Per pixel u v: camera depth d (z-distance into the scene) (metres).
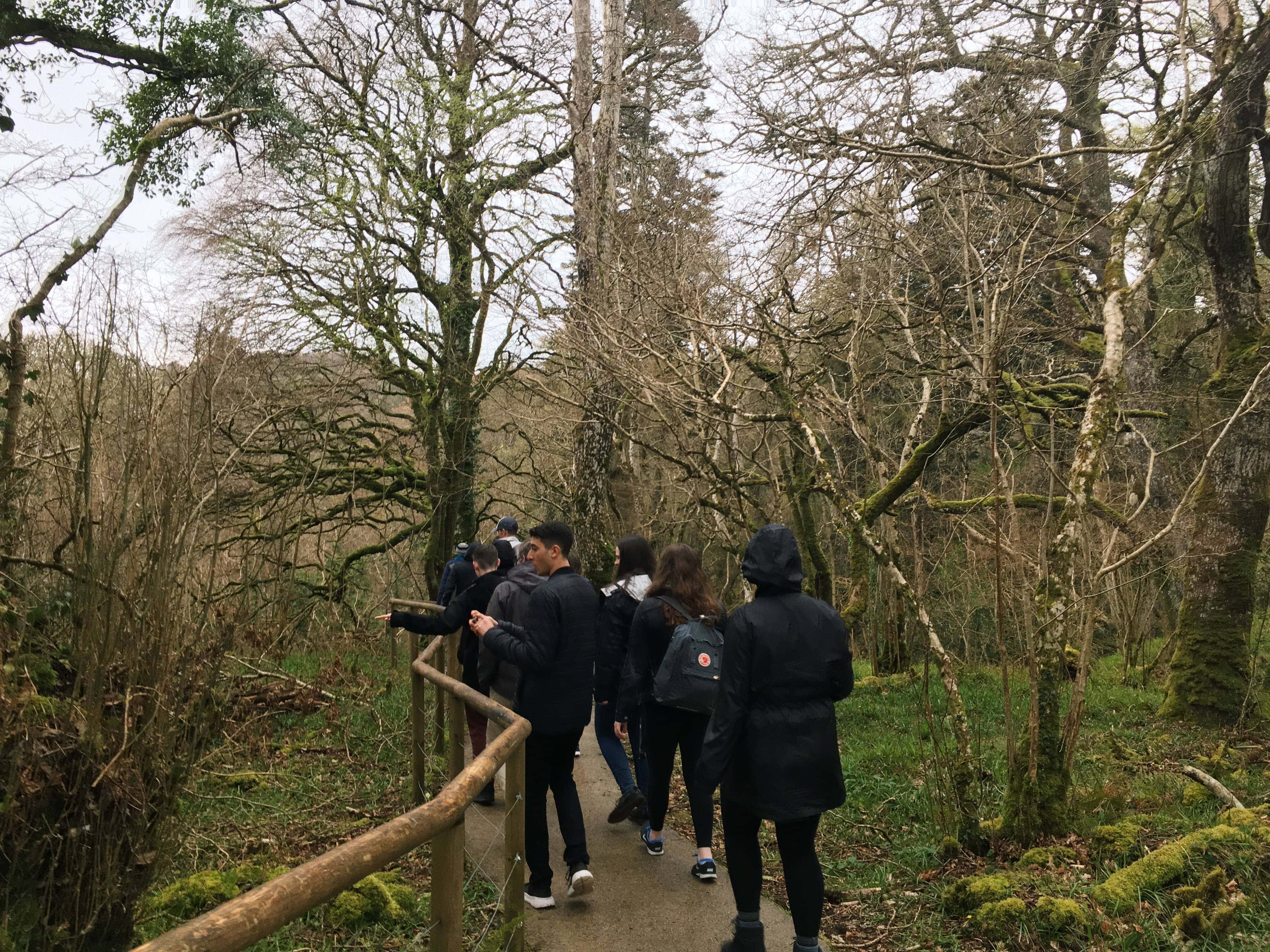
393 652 10.04
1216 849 4.41
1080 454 5.06
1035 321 10.43
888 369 9.52
